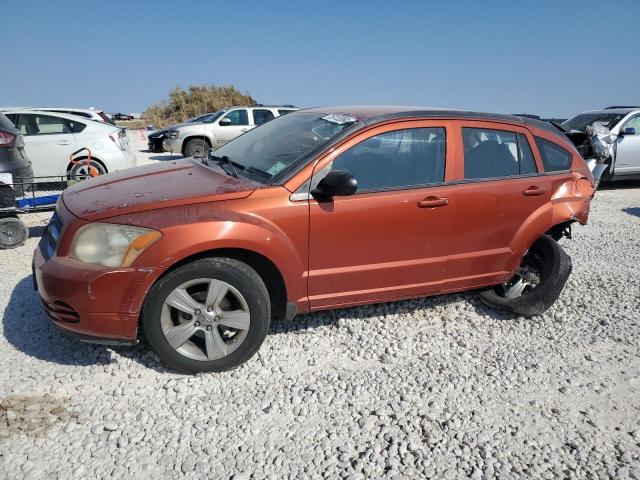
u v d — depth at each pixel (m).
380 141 3.68
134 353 3.50
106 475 2.47
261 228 3.23
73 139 9.33
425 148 3.86
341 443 2.78
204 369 3.29
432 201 3.75
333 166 3.49
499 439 2.88
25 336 3.70
